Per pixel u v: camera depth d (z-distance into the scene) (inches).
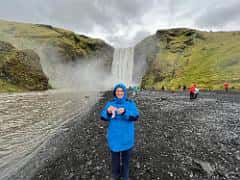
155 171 340.5
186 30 6879.9
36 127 718.5
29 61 3663.9
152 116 802.2
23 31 5634.8
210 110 975.6
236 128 605.0
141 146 450.0
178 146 449.7
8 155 457.4
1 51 3309.5
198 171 338.6
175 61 5674.2
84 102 1512.1
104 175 334.0
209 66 4458.7
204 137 512.1
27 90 3228.3
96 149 443.2
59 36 5871.1
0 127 721.6
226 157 387.9
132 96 1939.0
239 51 4525.1
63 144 506.9
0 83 2849.4
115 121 284.2
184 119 743.7
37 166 391.9
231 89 2672.2
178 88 3688.5
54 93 2691.9
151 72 5634.8
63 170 363.9
